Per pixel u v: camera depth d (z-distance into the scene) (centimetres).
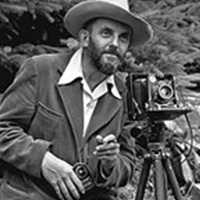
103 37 303
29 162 295
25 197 301
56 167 293
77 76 308
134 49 565
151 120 319
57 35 582
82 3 306
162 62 584
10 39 552
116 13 302
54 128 301
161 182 317
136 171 487
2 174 317
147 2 606
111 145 286
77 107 305
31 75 306
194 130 527
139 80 314
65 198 295
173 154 388
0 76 552
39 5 511
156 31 573
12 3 495
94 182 299
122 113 317
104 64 299
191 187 417
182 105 317
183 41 608
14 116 304
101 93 310
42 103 304
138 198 330
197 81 643
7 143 300
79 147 300
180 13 601
